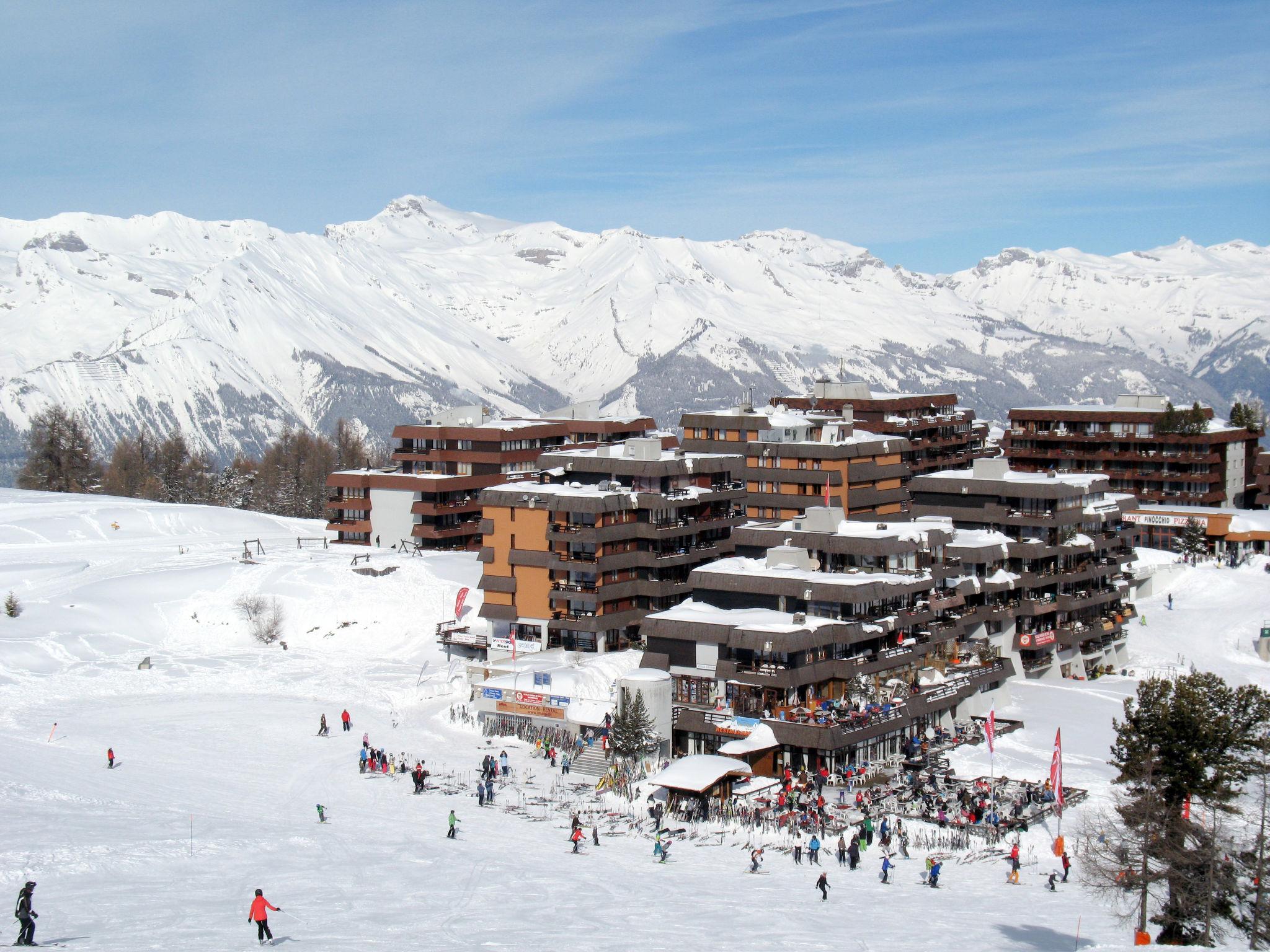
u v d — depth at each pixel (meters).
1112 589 169.62
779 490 186.38
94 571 189.12
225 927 64.75
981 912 79.56
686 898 79.25
